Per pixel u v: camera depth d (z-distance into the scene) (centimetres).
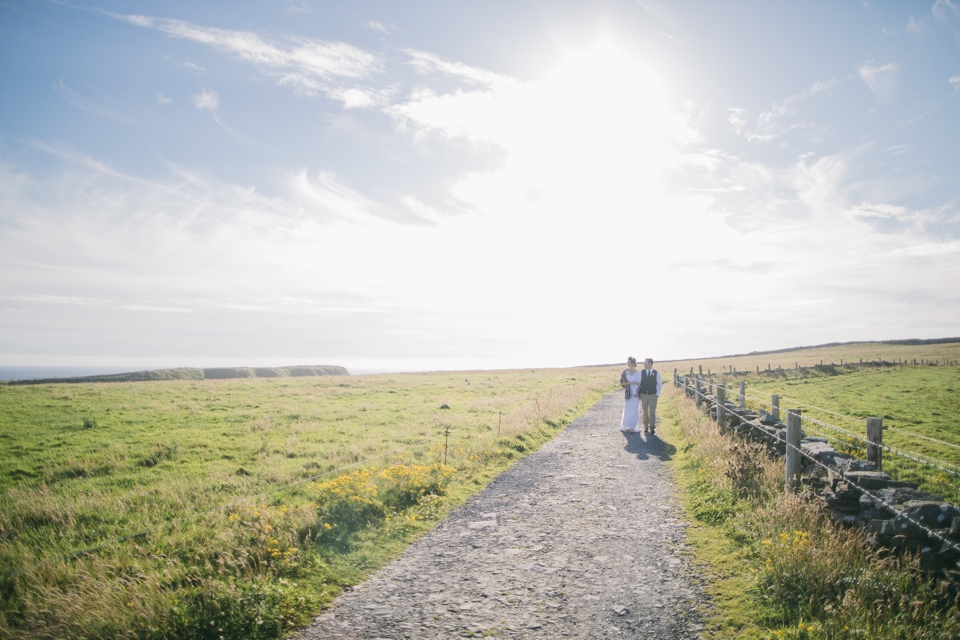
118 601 527
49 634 478
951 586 500
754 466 959
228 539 695
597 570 643
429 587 602
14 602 554
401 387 3481
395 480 987
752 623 506
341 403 2577
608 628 505
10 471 1255
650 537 754
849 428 1794
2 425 1830
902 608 483
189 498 994
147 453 1406
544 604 558
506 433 1573
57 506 909
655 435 1627
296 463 1314
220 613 501
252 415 2106
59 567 628
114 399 2509
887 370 4703
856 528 631
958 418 2089
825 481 754
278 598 546
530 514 876
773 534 679
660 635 491
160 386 3206
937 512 546
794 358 8481
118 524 852
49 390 2819
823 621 489
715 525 785
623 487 1033
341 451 1441
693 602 554
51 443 1551
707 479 1002
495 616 532
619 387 3847
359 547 721
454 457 1296
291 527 747
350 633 499
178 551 693
